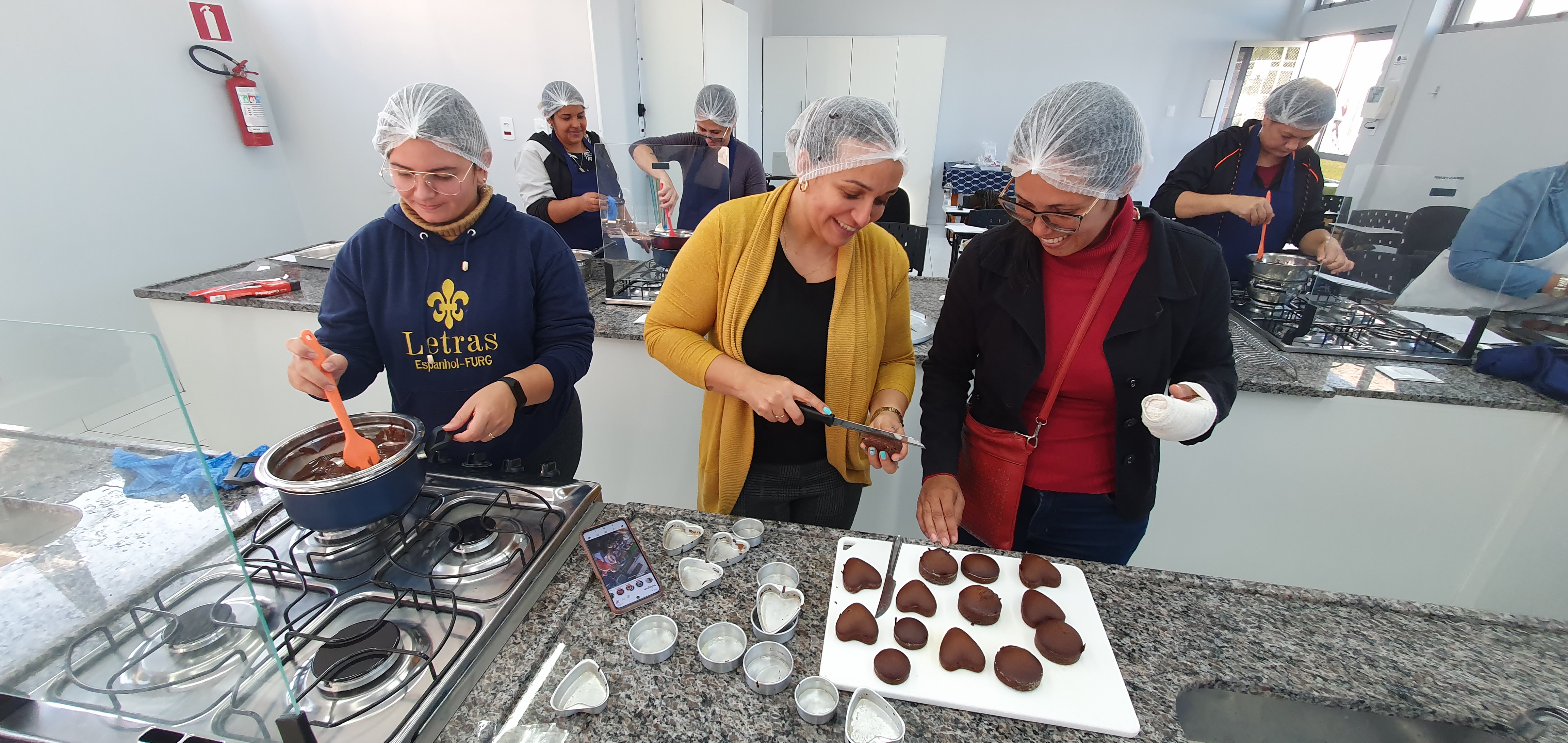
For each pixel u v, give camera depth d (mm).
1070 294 978
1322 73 5633
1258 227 2059
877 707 636
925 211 6113
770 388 966
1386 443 1505
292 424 2172
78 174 2715
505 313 1122
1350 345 1669
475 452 1045
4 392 553
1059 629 706
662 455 1930
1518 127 3639
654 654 678
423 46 3389
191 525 561
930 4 6145
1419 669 693
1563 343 1521
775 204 1038
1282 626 749
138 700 553
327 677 589
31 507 577
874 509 1848
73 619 570
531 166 2482
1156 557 1754
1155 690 665
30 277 2594
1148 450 1028
